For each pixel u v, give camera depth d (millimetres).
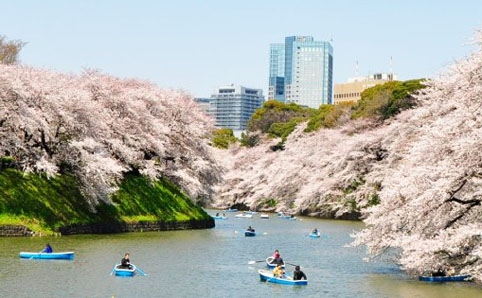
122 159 66438
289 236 65438
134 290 33750
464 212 35094
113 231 59250
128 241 53438
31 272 36938
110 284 34844
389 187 38906
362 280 38031
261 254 49938
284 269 41812
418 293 33500
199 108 84250
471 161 33656
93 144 56531
